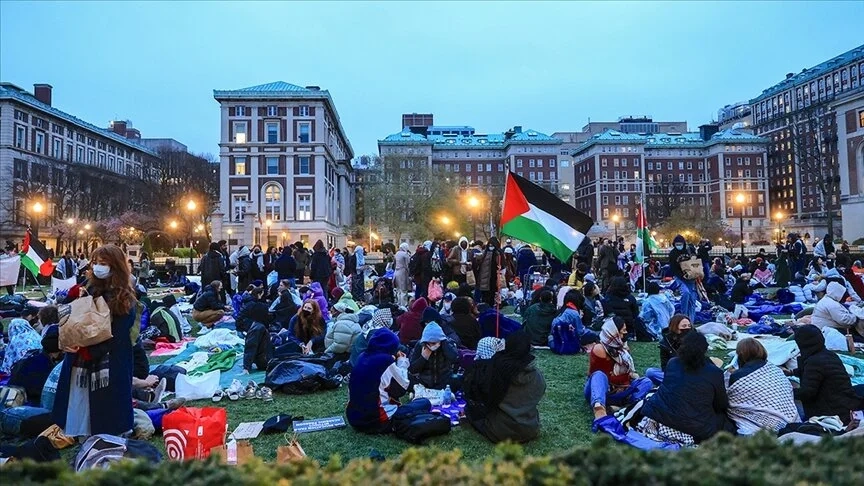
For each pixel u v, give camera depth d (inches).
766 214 3961.6
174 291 904.3
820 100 3683.6
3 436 213.3
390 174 2566.4
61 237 2263.8
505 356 210.5
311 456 195.9
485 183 3978.8
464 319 347.6
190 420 182.5
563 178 4719.5
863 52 3489.2
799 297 596.1
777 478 94.3
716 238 3019.2
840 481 95.1
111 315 179.8
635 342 410.3
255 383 286.8
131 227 2224.4
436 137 4269.2
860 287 537.3
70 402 177.8
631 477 97.7
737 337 405.7
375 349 226.1
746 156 3998.5
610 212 3959.2
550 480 96.0
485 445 205.6
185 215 2313.0
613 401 240.1
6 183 2383.1
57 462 105.2
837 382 206.8
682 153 4138.8
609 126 4852.4
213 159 3506.4
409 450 112.5
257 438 217.0
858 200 1948.8
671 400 193.2
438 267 661.3
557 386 288.4
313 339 369.7
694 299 457.1
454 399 259.3
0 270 636.7
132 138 3816.4
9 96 2417.6
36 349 278.5
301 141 2283.5
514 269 696.4
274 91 2269.9
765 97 4365.2
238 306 567.5
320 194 2277.3
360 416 217.8
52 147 2748.5
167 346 411.5
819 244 909.8
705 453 109.7
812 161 3034.0
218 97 2247.8
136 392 259.3
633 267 784.9
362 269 814.5
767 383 196.4
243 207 2260.1
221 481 97.3
